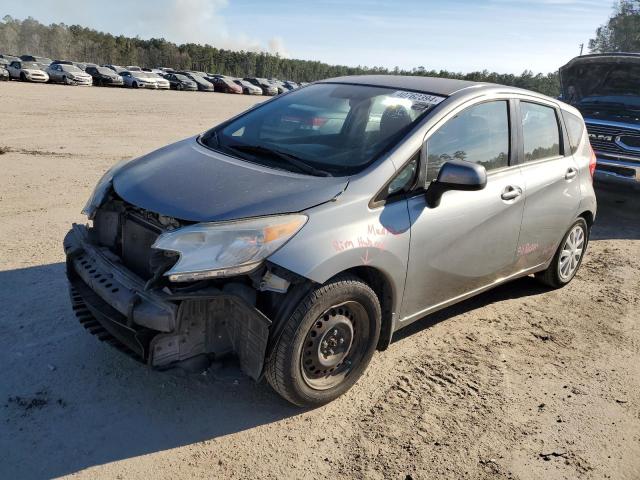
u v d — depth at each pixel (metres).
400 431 3.08
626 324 4.69
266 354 2.88
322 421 3.12
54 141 11.56
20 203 6.55
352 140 3.56
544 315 4.74
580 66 9.45
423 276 3.51
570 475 2.87
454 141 3.69
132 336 2.84
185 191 3.05
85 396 3.12
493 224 3.93
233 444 2.88
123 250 3.28
